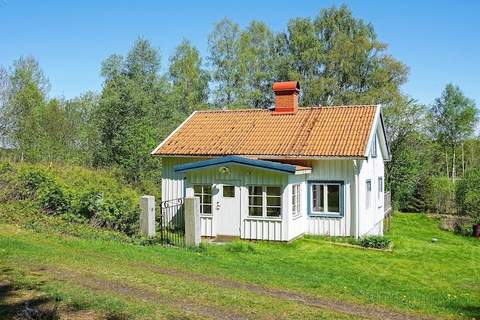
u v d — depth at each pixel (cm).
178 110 5234
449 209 3628
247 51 5322
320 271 1437
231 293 970
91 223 1625
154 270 1144
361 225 2017
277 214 1878
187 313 801
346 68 4866
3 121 3512
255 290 1055
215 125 2380
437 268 1645
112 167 3475
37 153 3225
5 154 3238
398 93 4353
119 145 3706
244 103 5194
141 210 1639
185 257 1360
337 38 5038
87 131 3991
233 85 5303
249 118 2389
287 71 5203
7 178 1773
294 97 2348
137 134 3259
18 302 763
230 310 846
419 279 1459
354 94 4725
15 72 4928
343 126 2127
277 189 1880
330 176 2016
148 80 4809
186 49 5584
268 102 5491
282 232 1861
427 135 4197
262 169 1872
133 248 1395
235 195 1941
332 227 2020
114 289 913
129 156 3228
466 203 3138
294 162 2047
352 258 1703
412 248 2077
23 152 3275
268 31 5591
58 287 866
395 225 2988
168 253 1391
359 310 964
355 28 5212
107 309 767
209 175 1983
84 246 1321
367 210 2161
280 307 893
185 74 5516
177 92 5344
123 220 1630
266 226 1884
